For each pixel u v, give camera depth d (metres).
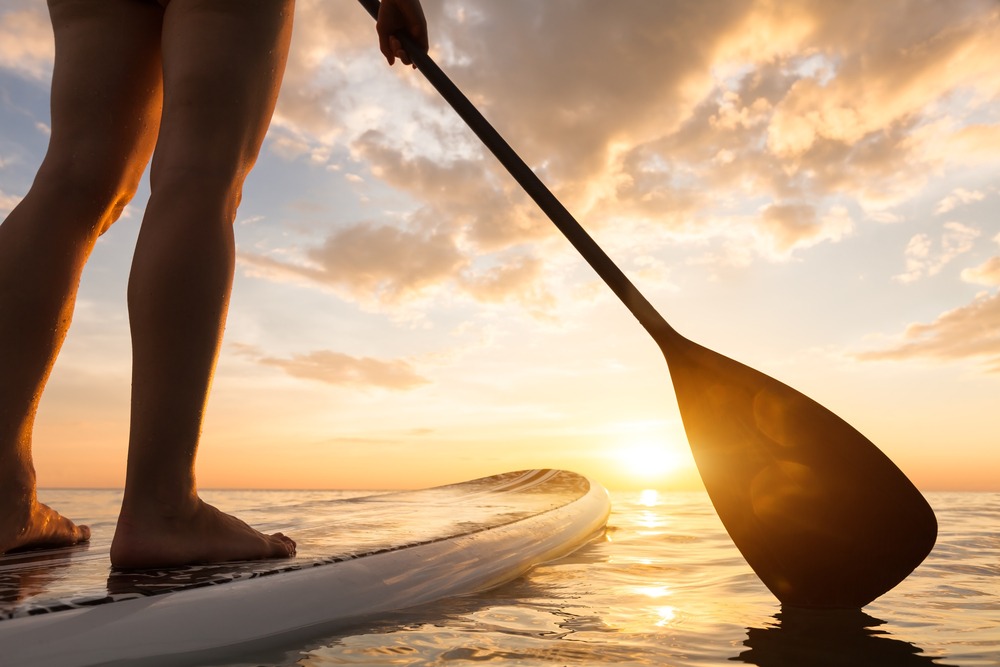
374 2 1.31
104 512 6.14
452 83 1.21
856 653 0.78
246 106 0.96
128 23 1.07
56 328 0.98
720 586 1.26
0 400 0.95
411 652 0.75
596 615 0.98
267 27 0.99
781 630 0.89
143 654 0.65
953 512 4.12
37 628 0.62
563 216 1.18
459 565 1.20
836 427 1.02
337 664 0.69
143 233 0.88
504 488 2.77
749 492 1.07
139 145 1.10
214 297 0.88
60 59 1.04
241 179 0.98
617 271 1.16
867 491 0.99
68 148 1.01
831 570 1.01
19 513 1.01
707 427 1.11
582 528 2.01
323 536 1.28
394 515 1.75
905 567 0.96
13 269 0.94
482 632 0.85
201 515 0.90
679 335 1.15
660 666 0.71
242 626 0.75
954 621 0.96
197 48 0.94
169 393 0.85
